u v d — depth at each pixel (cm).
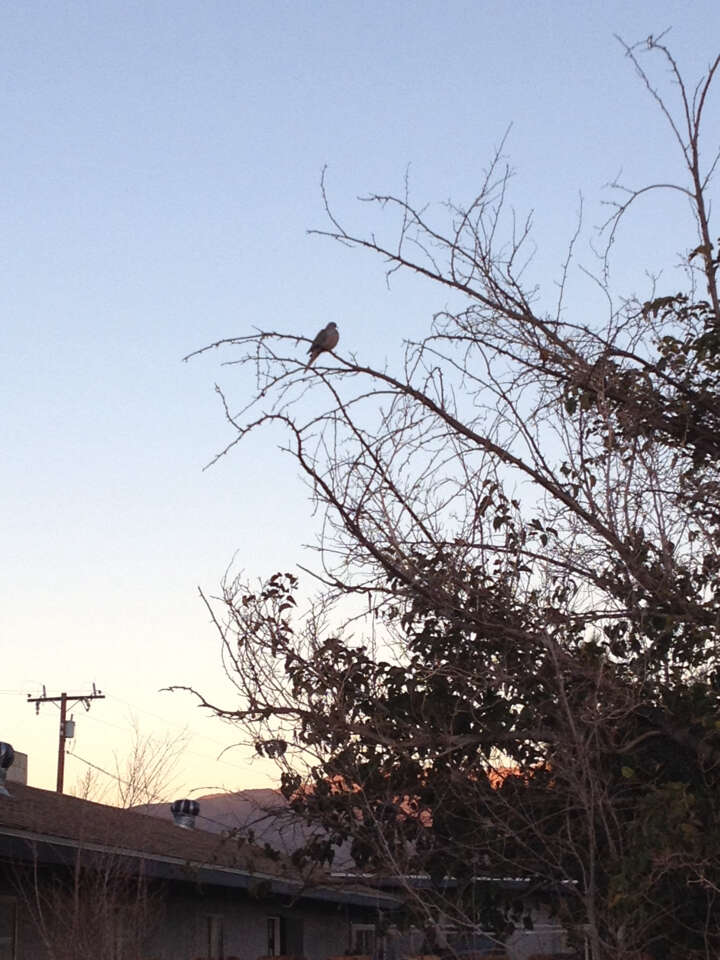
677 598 857
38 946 1405
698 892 846
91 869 1415
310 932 2238
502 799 848
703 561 875
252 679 905
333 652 931
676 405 899
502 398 876
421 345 845
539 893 960
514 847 915
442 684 942
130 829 1633
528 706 884
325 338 812
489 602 877
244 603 919
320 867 1035
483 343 895
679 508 885
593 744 844
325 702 891
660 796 787
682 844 777
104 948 1331
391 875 887
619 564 877
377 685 967
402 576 852
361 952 2467
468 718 952
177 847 1691
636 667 900
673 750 915
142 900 1462
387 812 946
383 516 834
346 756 907
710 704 854
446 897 945
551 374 890
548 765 897
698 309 918
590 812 754
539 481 872
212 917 1880
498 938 952
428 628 961
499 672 870
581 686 833
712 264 905
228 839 1051
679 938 866
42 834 1324
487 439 870
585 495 862
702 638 867
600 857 885
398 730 938
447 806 945
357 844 972
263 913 2084
